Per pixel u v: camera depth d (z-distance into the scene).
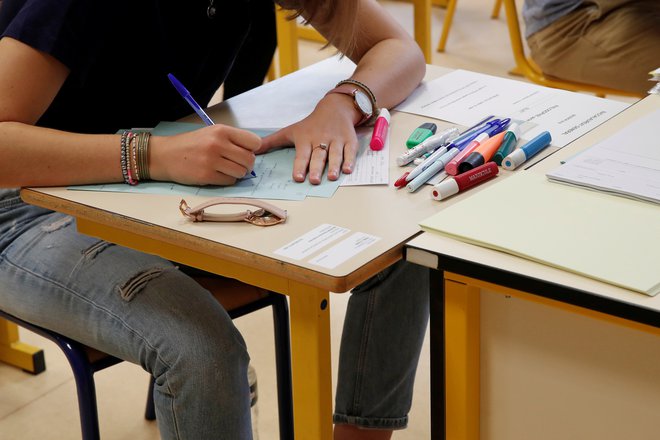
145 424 1.93
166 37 1.45
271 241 1.01
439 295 1.03
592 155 1.17
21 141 1.18
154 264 1.28
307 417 1.10
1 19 1.32
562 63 2.57
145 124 1.50
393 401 1.63
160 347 1.20
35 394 2.04
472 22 4.68
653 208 1.02
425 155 1.24
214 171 1.16
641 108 1.38
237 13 1.57
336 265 0.95
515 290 0.93
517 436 1.10
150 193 1.17
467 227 0.99
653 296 0.85
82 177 1.19
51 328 1.34
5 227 1.39
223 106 1.53
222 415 1.19
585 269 0.89
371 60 1.52
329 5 1.44
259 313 2.34
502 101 1.47
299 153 1.25
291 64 3.08
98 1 1.25
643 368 0.95
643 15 2.42
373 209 1.09
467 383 1.07
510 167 1.20
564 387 1.03
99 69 1.37
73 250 1.31
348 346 1.60
